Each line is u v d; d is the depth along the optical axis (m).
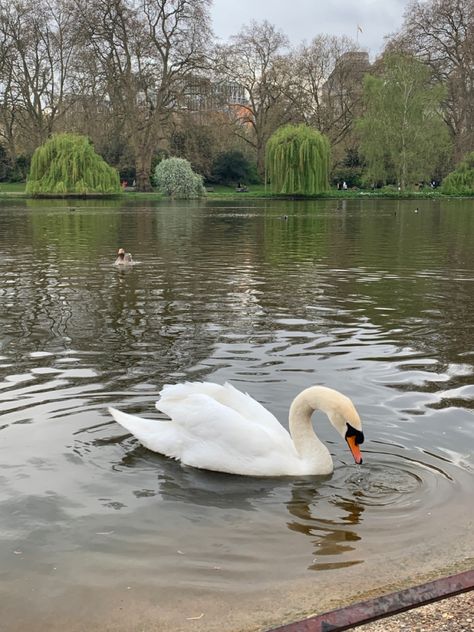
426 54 69.62
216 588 3.65
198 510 4.50
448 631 3.00
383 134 59.03
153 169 69.25
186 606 3.49
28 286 13.05
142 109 62.41
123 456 5.30
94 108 60.12
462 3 67.44
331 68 68.94
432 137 60.12
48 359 7.80
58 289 12.71
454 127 73.88
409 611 3.14
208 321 9.87
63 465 5.11
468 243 21.75
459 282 13.63
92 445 5.47
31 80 66.12
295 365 7.61
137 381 7.00
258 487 4.85
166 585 3.67
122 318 10.06
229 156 74.38
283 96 70.00
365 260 17.28
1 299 11.64
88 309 10.77
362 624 2.75
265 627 3.33
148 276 14.38
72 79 59.56
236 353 8.09
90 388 6.77
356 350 8.27
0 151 74.44
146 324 9.65
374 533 4.21
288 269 15.54
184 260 17.16
